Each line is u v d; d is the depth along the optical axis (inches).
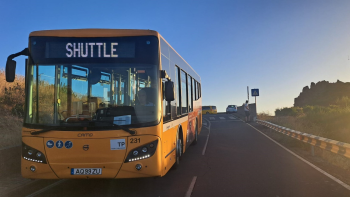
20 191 246.8
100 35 233.9
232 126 1016.9
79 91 229.8
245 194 239.5
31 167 218.1
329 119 876.6
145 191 252.1
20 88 652.7
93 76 233.1
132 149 218.1
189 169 339.3
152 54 235.8
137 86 230.2
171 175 310.3
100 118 222.4
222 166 355.6
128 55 233.9
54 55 230.8
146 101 227.5
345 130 658.2
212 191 249.3
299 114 1350.9
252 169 337.1
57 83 229.3
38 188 262.1
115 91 229.9
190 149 497.7
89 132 216.7
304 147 497.4
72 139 216.8
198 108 601.6
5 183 256.7
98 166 215.9
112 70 233.8
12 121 502.6
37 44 231.6
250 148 506.9
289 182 276.8
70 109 227.0
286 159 400.2
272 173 315.6
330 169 335.0
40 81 228.2
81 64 230.7
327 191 245.8
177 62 346.9
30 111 224.4
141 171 217.5
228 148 508.1
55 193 247.3
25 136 221.6
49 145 217.6
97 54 232.2
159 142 225.0
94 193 246.8
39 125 220.4
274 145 544.7
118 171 216.2
